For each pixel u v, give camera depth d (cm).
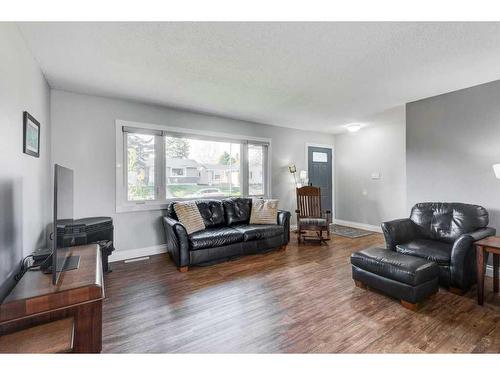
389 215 491
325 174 587
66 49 205
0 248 137
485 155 286
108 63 232
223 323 188
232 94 319
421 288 206
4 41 148
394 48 206
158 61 229
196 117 403
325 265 317
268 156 495
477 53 214
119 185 335
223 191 440
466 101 299
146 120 356
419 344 162
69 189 173
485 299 222
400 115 424
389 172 490
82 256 167
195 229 333
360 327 182
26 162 190
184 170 397
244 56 220
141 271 295
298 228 429
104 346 160
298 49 207
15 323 109
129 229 344
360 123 485
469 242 222
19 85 176
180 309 209
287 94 320
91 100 317
